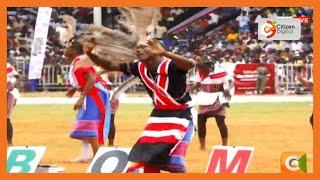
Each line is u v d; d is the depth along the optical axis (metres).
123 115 27.88
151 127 13.09
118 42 13.43
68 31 16.81
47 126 24.92
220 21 46.06
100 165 14.31
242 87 37.69
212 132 23.98
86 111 17.30
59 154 19.33
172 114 13.04
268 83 37.88
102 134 17.45
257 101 33.47
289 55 40.78
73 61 17.03
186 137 13.12
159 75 12.91
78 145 20.95
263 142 21.80
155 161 12.88
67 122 25.95
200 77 19.73
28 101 32.66
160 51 12.65
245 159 14.27
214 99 19.61
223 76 19.56
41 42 19.28
